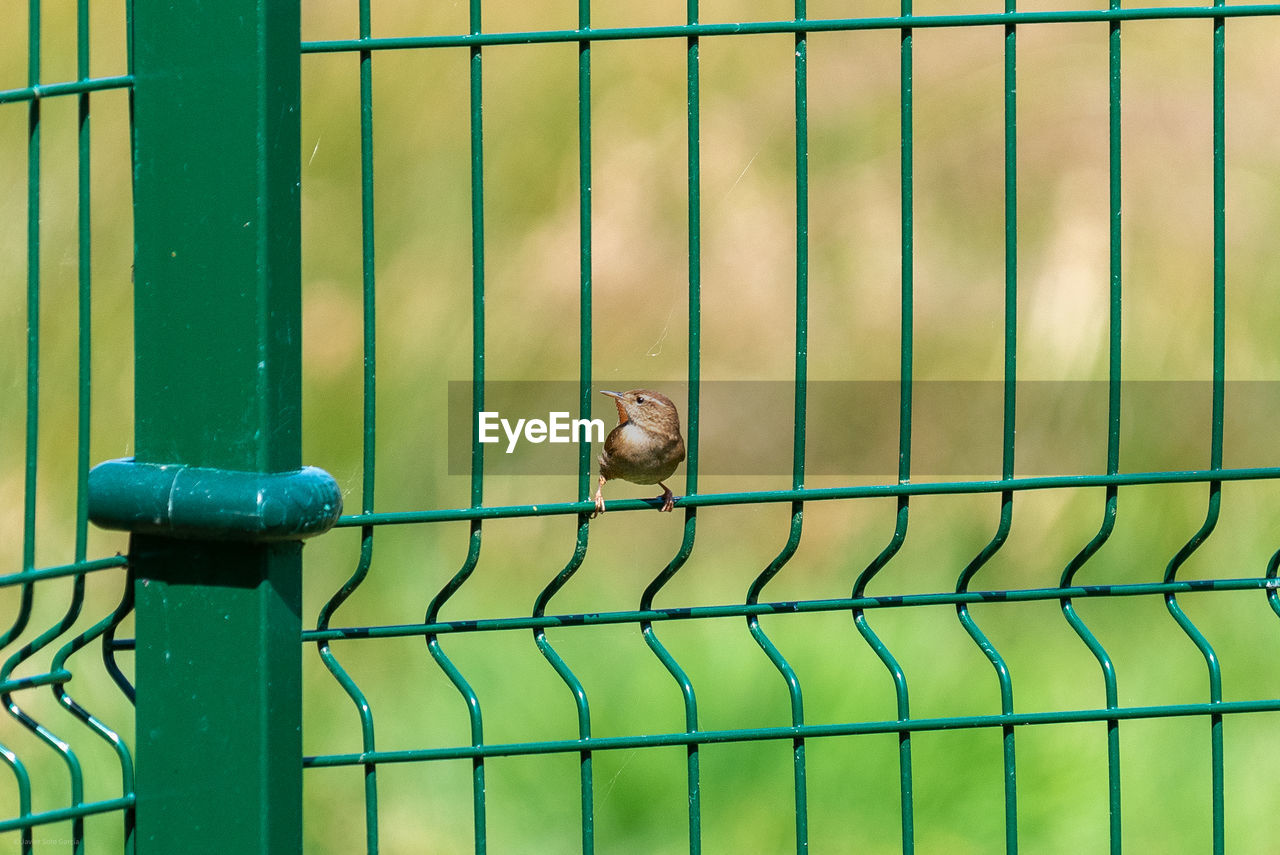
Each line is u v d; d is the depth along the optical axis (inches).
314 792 823.1
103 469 434.6
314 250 1105.4
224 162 428.1
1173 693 877.2
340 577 968.9
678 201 1128.8
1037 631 930.7
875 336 1090.7
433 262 1101.1
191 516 424.5
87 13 424.8
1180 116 1165.7
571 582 971.3
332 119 1148.5
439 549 990.4
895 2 1217.4
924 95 1195.9
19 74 1095.0
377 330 1067.3
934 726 480.7
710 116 1168.8
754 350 1085.1
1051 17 467.5
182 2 426.9
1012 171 470.9
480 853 470.6
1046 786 808.9
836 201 1145.4
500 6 1176.2
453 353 1058.1
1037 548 991.0
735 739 474.9
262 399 427.8
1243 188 1130.7
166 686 440.1
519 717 832.9
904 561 988.6
